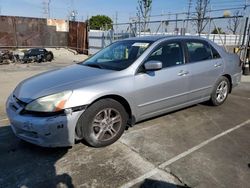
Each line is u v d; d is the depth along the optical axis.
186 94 4.38
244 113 4.89
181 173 2.86
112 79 3.46
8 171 2.89
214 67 4.82
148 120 4.39
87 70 3.80
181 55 4.31
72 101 3.05
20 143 3.55
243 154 3.29
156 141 3.63
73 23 24.70
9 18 22.09
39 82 3.46
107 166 2.99
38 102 3.00
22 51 18.33
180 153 3.29
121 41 4.62
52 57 18.91
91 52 23.20
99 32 21.83
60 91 3.09
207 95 4.89
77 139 3.28
